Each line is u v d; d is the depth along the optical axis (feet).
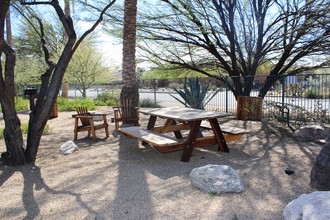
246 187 12.28
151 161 16.63
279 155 17.54
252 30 40.37
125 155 18.12
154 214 10.12
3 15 14.25
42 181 13.71
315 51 38.19
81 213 10.38
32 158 16.81
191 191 11.95
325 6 33.42
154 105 51.47
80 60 68.13
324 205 7.98
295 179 13.24
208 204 10.73
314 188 12.06
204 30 38.01
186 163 16.06
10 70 15.61
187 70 50.62
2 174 14.76
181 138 22.30
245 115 32.78
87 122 24.45
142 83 79.00
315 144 20.30
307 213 7.94
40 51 88.17
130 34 27.94
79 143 21.84
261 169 14.78
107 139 23.16
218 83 50.14
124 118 26.43
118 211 10.43
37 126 16.89
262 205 10.58
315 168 12.19
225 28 39.04
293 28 36.06
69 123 33.37
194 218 9.77
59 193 12.23
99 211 10.48
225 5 37.73
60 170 15.28
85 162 16.66
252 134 24.49
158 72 51.72
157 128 21.40
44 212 10.55
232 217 9.76
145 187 12.57
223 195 11.46
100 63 72.13
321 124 27.20
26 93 29.78
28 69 73.31
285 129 26.32
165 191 12.05
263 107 34.78
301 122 29.25
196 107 33.45
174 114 18.08
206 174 12.11
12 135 16.07
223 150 18.40
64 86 69.51
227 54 41.93
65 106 48.78
